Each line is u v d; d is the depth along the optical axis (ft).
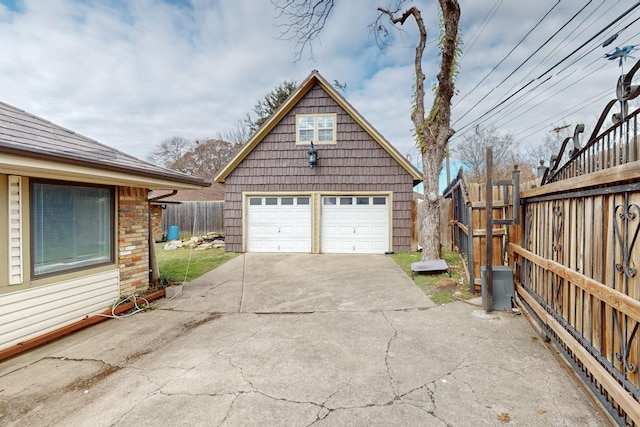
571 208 8.71
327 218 33.32
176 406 7.75
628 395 5.88
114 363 10.21
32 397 8.38
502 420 6.94
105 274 15.30
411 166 31.63
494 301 14.07
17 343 11.46
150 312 15.38
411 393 8.06
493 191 17.10
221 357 10.36
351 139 32.73
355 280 20.80
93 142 16.28
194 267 26.43
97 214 15.25
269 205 33.83
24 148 9.68
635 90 6.21
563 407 7.30
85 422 7.28
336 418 7.16
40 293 12.37
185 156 96.12
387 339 11.49
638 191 5.69
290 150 33.27
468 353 10.14
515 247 13.87
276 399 7.93
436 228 22.71
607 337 6.87
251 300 17.02
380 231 32.76
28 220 12.10
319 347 10.95
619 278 6.36
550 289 10.28
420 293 17.16
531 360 9.56
